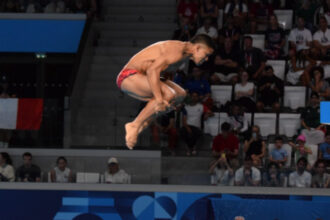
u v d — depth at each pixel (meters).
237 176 30.02
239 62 38.50
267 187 29.81
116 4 45.38
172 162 30.09
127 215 29.73
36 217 30.08
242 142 32.62
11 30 43.56
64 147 33.44
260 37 40.31
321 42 40.38
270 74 37.06
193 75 36.00
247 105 35.25
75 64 36.78
